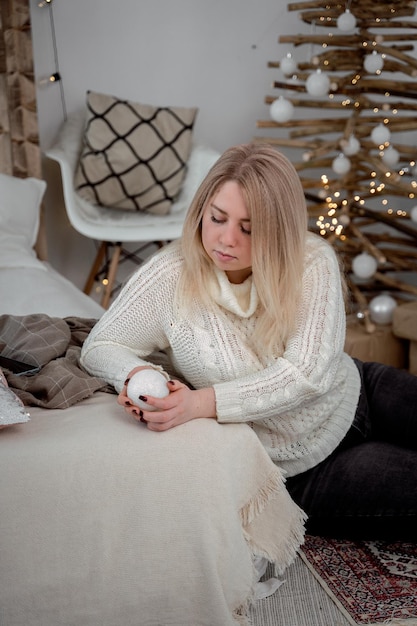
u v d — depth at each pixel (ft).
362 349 9.33
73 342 5.50
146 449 3.86
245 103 12.10
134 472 3.82
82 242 11.61
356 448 5.23
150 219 10.47
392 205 12.42
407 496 4.92
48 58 10.84
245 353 4.48
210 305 4.46
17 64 9.41
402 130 9.86
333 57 9.70
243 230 4.17
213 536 3.91
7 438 3.90
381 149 9.61
